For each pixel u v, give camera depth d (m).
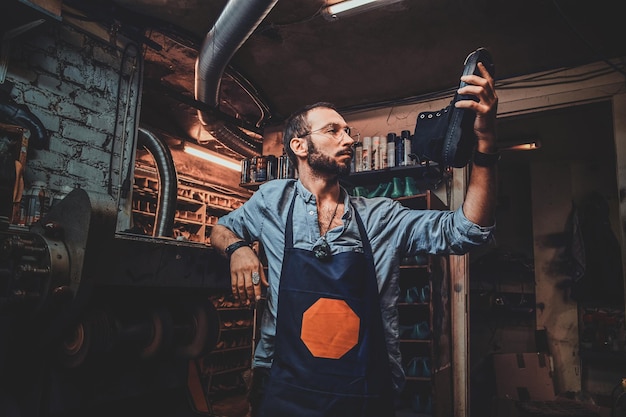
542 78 3.62
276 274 1.23
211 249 1.39
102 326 1.17
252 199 1.35
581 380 5.06
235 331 5.69
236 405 4.93
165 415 1.45
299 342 1.10
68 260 1.05
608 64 3.39
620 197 3.25
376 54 3.69
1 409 1.03
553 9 3.03
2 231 1.03
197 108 3.98
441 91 4.04
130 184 3.19
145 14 3.31
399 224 1.26
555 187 5.64
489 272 5.83
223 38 3.05
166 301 1.46
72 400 1.18
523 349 5.55
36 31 2.65
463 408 3.56
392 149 3.77
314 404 1.05
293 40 3.60
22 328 1.10
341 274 1.13
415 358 3.34
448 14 3.18
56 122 2.77
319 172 1.30
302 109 1.38
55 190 2.72
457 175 3.86
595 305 5.16
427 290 3.35
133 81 3.29
